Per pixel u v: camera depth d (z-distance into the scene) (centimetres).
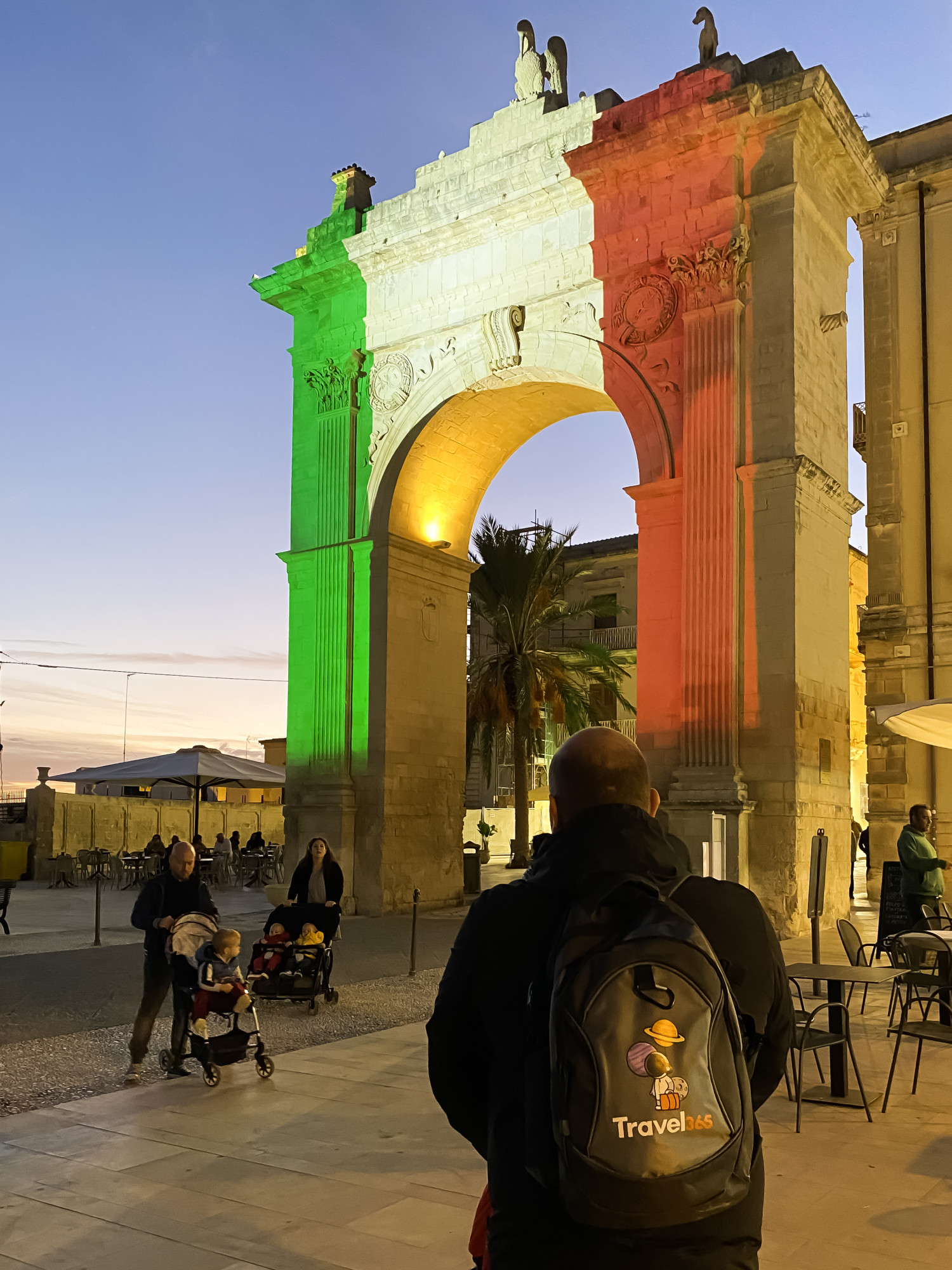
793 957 1438
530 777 4541
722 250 1845
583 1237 216
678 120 1872
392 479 2230
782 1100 732
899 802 2194
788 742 1716
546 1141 211
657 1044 201
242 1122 679
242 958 1407
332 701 2216
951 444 2223
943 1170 582
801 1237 487
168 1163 596
